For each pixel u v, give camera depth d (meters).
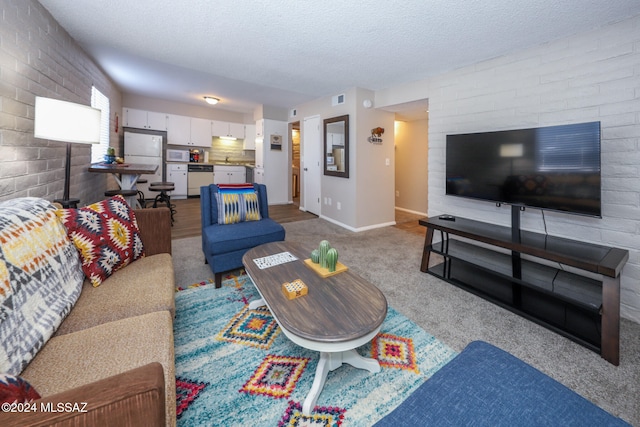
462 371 0.91
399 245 3.51
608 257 1.59
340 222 4.59
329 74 3.43
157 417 0.59
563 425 0.71
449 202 3.09
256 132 6.49
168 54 2.91
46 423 0.51
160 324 1.11
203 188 2.67
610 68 1.98
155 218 1.84
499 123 2.64
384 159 4.50
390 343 1.61
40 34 2.05
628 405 1.21
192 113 6.53
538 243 1.89
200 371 1.37
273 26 2.26
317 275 1.60
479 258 2.34
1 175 1.63
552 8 1.86
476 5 1.88
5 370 0.78
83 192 2.99
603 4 1.78
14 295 0.92
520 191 2.08
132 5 2.04
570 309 1.90
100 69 3.73
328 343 1.08
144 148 5.90
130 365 0.88
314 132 5.23
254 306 1.94
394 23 2.15
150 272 1.55
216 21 2.21
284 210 5.72
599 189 1.69
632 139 1.89
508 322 1.83
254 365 1.43
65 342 0.97
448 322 1.83
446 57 2.71
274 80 3.75
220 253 2.23
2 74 1.63
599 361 1.47
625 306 1.93
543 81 2.33
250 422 1.12
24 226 1.10
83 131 1.90
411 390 1.29
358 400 1.23
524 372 0.90
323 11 2.02
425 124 5.46
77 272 1.34
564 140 1.83
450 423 0.72
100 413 0.55
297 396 1.25
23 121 1.83
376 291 1.42
